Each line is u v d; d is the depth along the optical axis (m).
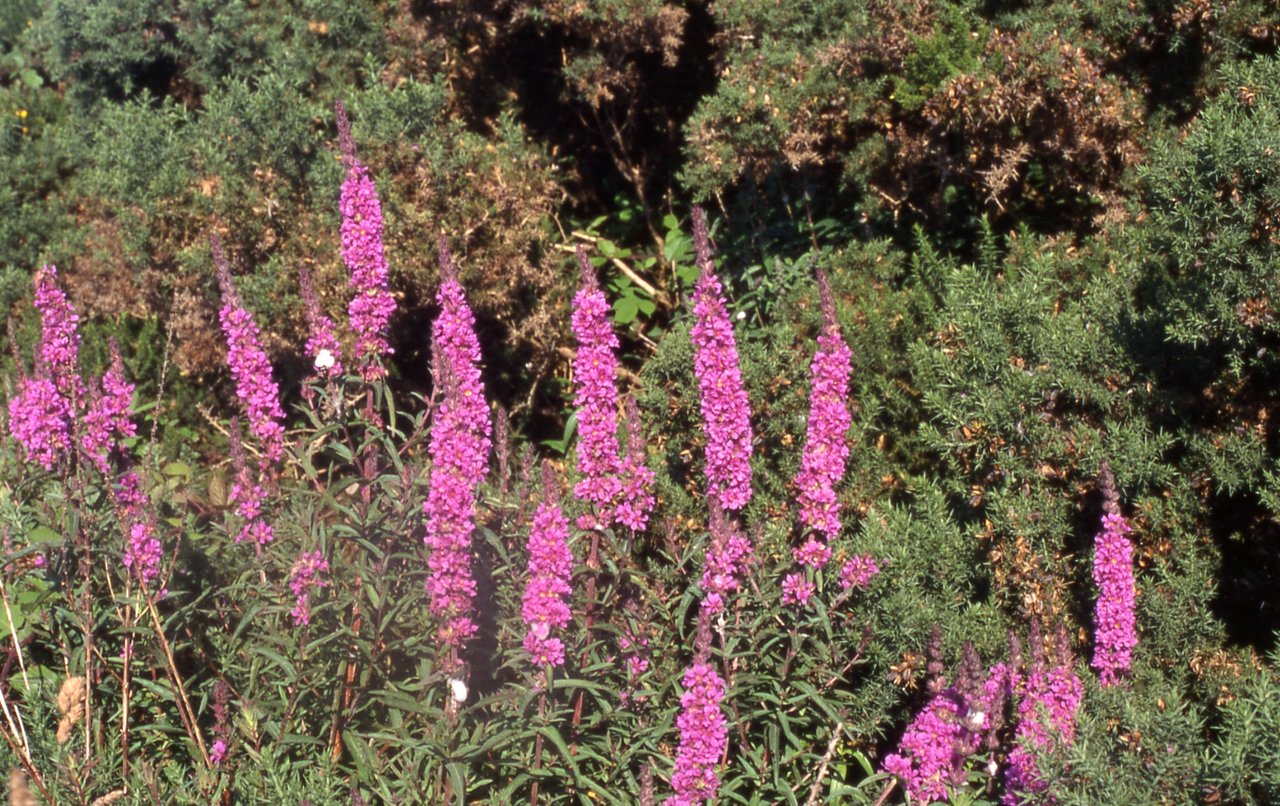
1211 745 2.21
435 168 3.27
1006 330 2.62
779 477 2.72
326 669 2.35
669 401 2.80
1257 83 2.46
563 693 2.32
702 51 3.73
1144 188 2.89
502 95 3.79
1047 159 3.04
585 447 2.33
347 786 2.32
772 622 2.38
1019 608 2.54
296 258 3.26
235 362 2.39
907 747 2.28
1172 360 2.55
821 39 3.24
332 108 3.47
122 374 2.45
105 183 3.44
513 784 2.28
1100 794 2.16
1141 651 2.46
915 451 2.81
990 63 2.92
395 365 3.45
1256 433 2.48
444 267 2.35
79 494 2.35
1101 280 2.74
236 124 3.32
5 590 2.37
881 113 3.07
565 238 3.66
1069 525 2.54
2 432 2.67
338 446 2.38
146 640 2.38
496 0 3.50
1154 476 2.52
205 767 2.29
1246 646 2.50
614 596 2.38
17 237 3.95
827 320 2.37
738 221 3.39
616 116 3.95
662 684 2.35
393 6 3.75
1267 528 2.52
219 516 2.62
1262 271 2.37
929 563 2.57
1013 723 2.38
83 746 2.30
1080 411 2.60
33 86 4.56
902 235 3.19
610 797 2.29
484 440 2.30
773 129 3.15
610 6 3.44
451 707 2.27
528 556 2.38
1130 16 2.90
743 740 2.35
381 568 2.32
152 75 3.98
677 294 3.48
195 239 3.28
